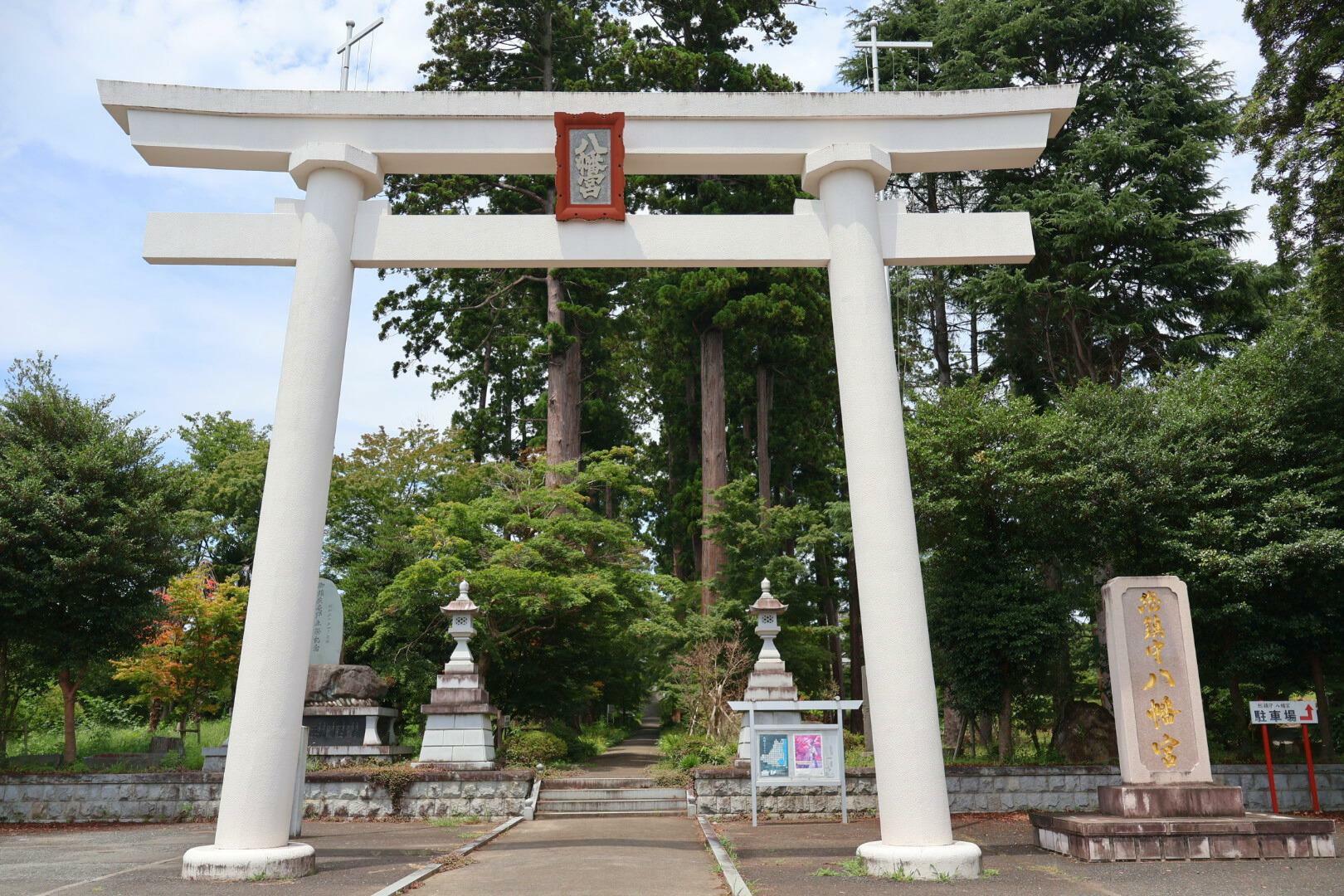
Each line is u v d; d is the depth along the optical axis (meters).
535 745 17.23
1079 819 8.69
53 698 21.56
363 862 8.73
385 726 17.23
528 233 9.13
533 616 18.34
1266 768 12.82
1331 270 12.48
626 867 8.51
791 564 22.48
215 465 29.86
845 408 8.77
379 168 9.30
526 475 21.25
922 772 7.87
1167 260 19.23
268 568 8.17
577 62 27.00
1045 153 20.88
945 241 9.23
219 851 7.66
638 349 34.09
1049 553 14.84
